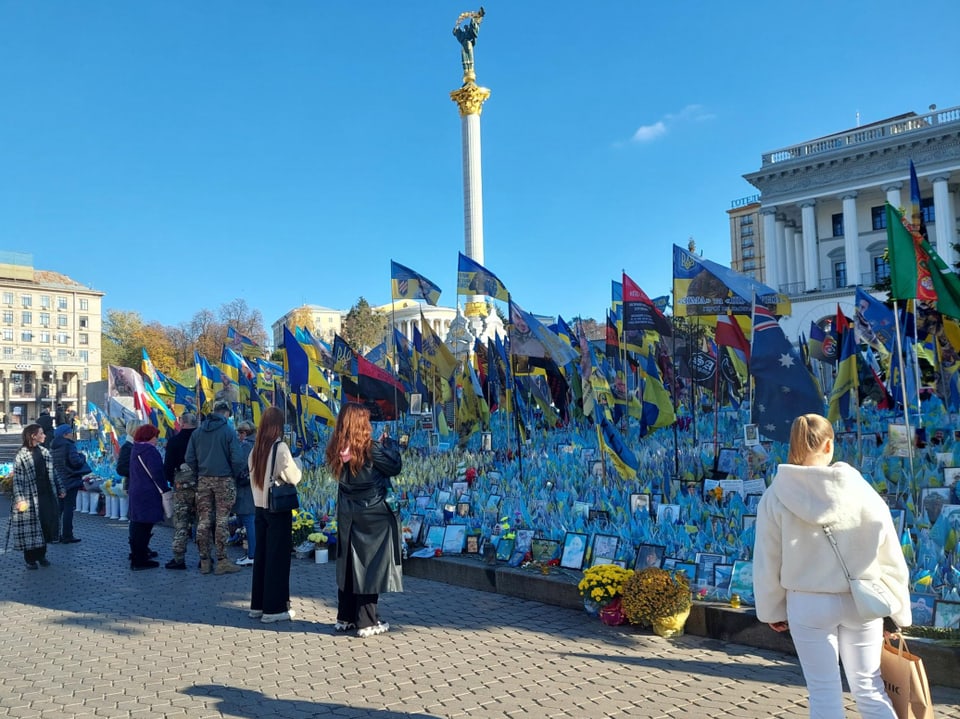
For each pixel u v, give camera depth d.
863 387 13.86
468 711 4.77
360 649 6.10
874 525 3.37
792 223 58.56
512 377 13.48
